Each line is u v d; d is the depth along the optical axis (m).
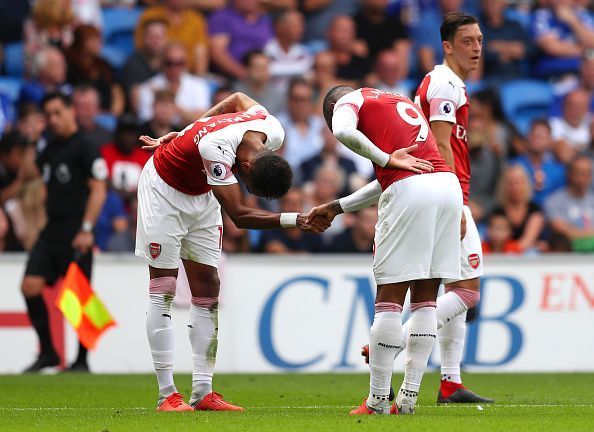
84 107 47.28
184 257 22.92
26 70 52.09
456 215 20.66
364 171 51.94
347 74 56.53
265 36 57.06
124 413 22.12
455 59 25.52
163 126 47.75
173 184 22.30
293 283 41.06
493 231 47.31
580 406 24.16
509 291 41.31
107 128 50.56
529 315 41.38
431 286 20.97
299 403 25.78
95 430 18.77
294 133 52.41
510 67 59.41
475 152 51.12
